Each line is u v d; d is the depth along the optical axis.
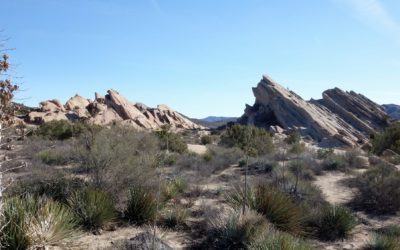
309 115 61.81
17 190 8.40
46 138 23.64
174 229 8.05
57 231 6.05
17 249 5.52
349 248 7.68
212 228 7.54
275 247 5.99
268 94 72.44
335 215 8.59
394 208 10.60
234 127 27.84
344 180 14.80
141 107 65.56
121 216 8.38
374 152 25.08
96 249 6.36
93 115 31.56
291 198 9.70
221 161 17.83
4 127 4.62
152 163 11.50
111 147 10.60
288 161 19.30
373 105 81.25
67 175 10.01
